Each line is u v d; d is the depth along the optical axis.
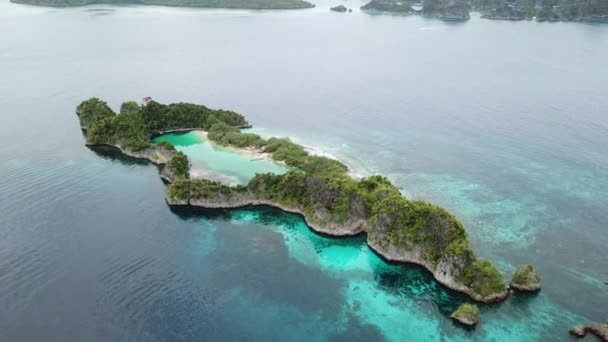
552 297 76.19
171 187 101.56
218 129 136.62
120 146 126.50
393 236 85.06
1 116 150.38
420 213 84.75
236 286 76.69
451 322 71.00
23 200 99.88
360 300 74.94
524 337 68.19
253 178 102.88
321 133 143.38
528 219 98.88
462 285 76.50
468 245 79.06
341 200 92.44
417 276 81.06
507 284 78.62
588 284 79.62
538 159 126.19
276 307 72.62
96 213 96.06
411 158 126.56
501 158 126.81
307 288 77.06
